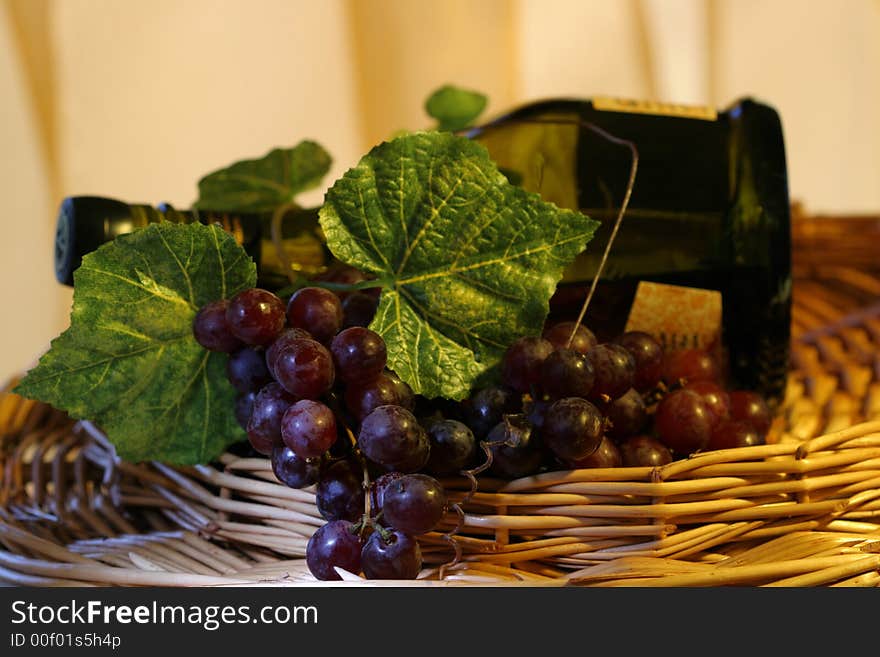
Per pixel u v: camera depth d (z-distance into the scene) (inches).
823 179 53.1
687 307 24.2
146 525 24.5
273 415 20.2
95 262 20.8
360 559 19.9
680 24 50.3
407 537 19.6
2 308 47.9
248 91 48.4
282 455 20.3
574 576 19.5
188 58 47.5
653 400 23.0
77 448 26.5
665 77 50.9
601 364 20.8
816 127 52.2
